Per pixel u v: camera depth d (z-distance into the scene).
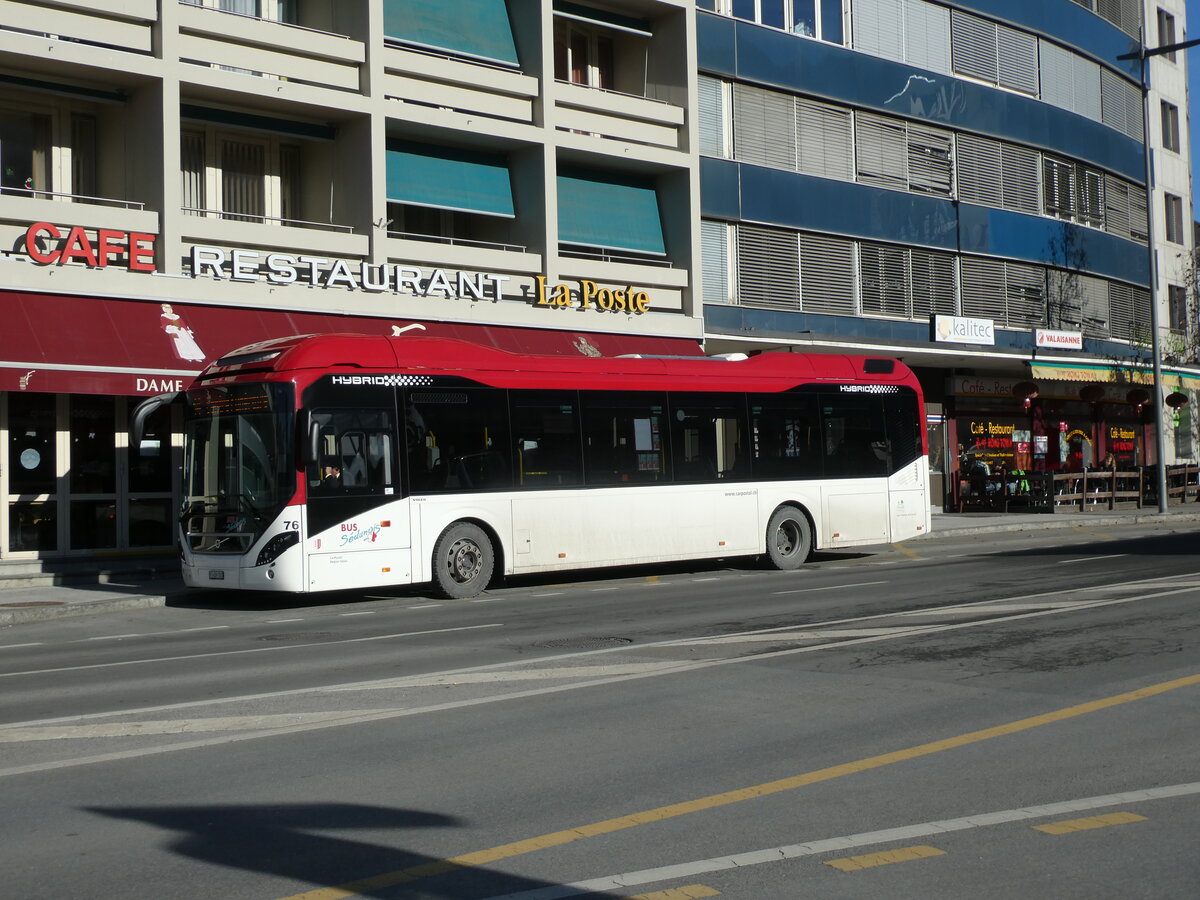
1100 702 8.45
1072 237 39.59
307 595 18.77
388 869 5.27
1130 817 5.84
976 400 36.69
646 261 28.94
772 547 21.12
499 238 27.22
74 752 7.69
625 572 21.89
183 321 21.00
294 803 6.36
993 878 5.03
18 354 18.72
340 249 23.39
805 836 5.62
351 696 9.38
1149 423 43.53
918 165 34.56
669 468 20.09
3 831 5.95
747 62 30.17
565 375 19.20
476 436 18.19
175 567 21.38
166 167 21.27
